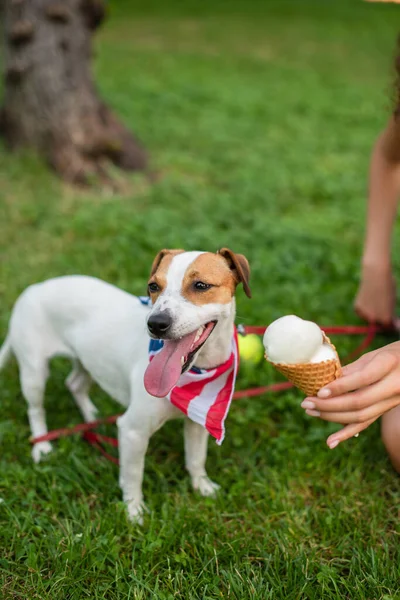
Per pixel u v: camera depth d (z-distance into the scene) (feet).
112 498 3.66
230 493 3.68
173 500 3.69
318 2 24.54
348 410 2.83
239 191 7.57
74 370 4.23
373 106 12.07
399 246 6.33
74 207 6.70
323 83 13.80
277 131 10.12
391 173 4.41
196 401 3.32
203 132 9.60
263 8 23.30
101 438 3.98
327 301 5.37
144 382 3.12
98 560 3.24
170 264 3.29
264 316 5.04
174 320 3.10
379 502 3.59
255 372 4.54
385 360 2.82
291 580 3.15
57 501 3.58
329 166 8.76
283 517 3.56
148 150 8.55
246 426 4.16
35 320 3.86
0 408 4.21
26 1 7.21
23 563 3.26
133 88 11.61
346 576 3.26
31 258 5.78
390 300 4.73
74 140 7.27
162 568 3.27
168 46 16.99
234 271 3.35
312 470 3.85
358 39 19.08
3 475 3.72
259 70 14.74
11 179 7.09
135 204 6.98
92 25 7.75
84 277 3.95
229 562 3.29
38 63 7.29
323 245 6.34
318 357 2.82
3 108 7.68
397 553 3.34
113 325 3.64
